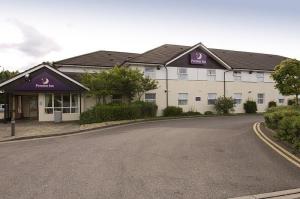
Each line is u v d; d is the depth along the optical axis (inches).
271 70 1512.1
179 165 345.7
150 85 1127.6
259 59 1643.7
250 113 1434.5
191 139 543.2
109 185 271.6
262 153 413.7
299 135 421.4
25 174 310.7
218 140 530.3
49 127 842.2
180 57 1296.8
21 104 1163.9
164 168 331.9
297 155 399.9
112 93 1051.3
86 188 263.4
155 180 286.8
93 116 942.4
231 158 382.3
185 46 1509.6
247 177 297.4
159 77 1254.9
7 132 721.6
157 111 1245.7
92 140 553.6
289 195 248.1
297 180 287.6
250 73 1477.6
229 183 278.1
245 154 407.2
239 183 278.2
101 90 1032.2
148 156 395.2
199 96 1342.3
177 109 1245.1
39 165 350.3
